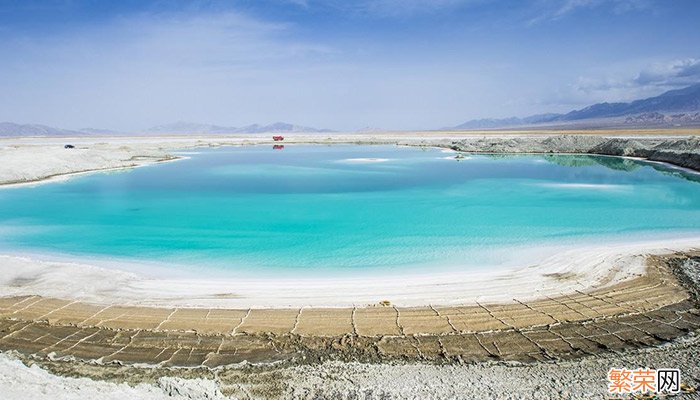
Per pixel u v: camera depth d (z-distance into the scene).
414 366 10.62
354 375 10.23
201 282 16.16
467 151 69.25
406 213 27.33
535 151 64.75
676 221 24.30
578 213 26.66
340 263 18.22
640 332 12.20
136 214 27.64
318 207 29.36
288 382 9.98
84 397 8.33
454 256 18.89
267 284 15.91
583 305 13.88
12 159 45.22
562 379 9.94
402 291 15.15
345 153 72.06
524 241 20.91
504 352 11.24
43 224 25.23
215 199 32.56
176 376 10.19
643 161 52.72
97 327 12.58
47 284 15.73
